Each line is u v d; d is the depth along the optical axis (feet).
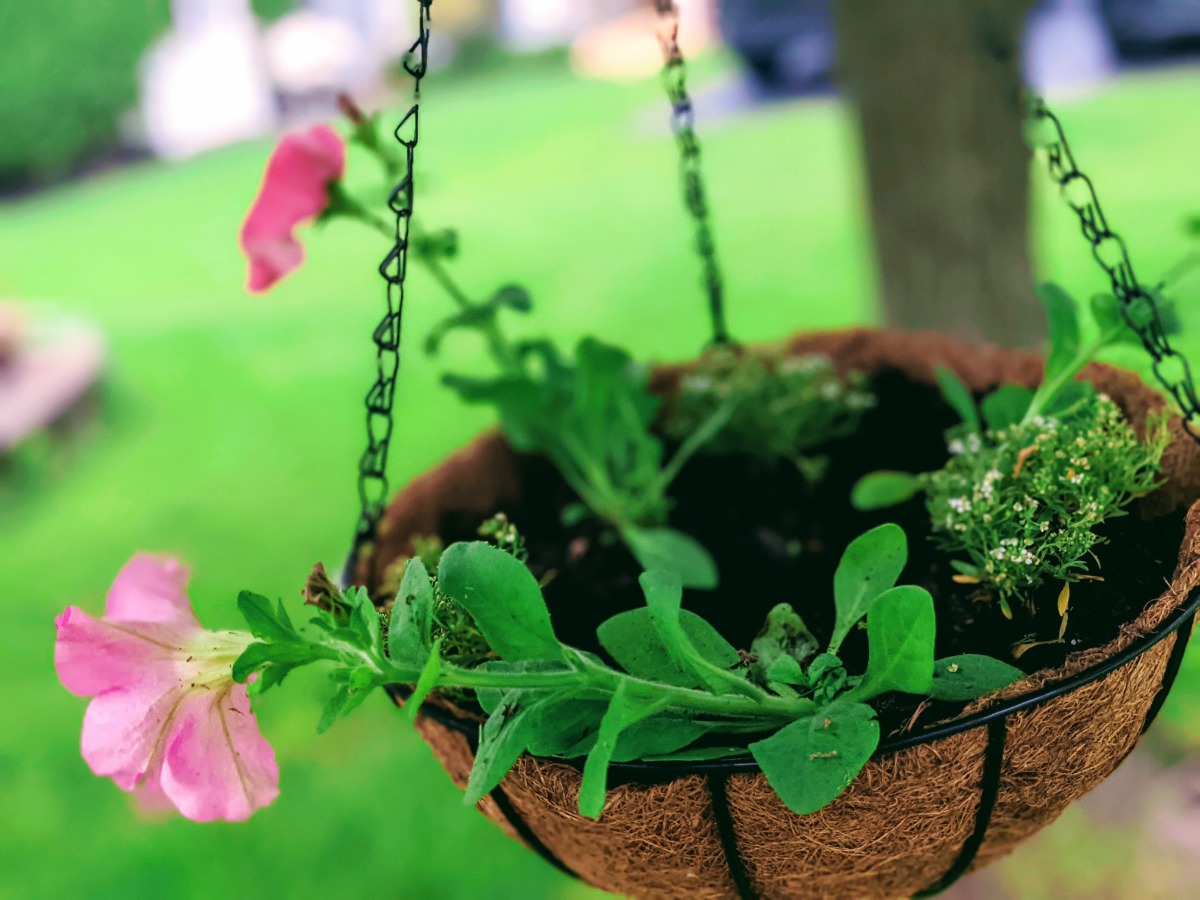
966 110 2.62
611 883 1.54
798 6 10.96
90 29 14.30
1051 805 1.46
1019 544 1.55
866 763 1.34
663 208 8.18
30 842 3.55
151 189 12.66
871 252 2.86
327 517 4.83
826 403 2.11
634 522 2.08
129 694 1.34
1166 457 1.66
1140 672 1.41
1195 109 8.10
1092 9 10.21
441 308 6.79
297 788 3.51
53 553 5.03
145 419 6.22
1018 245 2.73
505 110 13.58
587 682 1.36
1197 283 4.07
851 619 1.46
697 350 5.54
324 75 16.17
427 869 3.25
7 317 6.72
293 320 7.28
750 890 1.46
